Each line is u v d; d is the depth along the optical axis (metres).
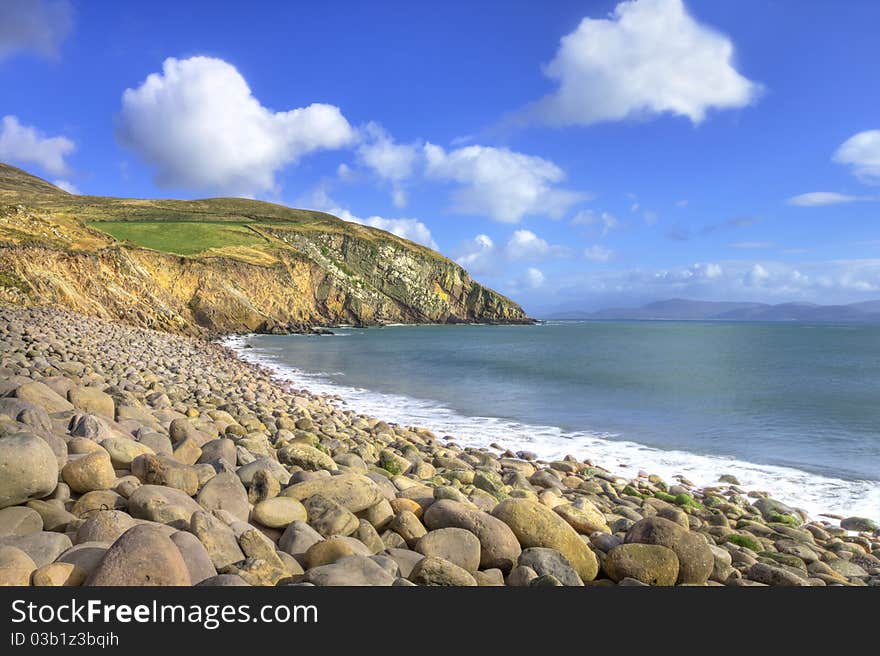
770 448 16.25
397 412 21.45
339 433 13.68
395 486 8.28
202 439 8.41
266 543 4.80
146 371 18.78
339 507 5.84
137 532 4.15
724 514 10.71
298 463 8.64
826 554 8.60
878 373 36.38
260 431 12.34
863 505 11.71
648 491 11.96
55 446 5.72
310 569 4.61
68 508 5.15
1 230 44.59
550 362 43.50
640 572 5.85
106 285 49.72
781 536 9.46
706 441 17.06
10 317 26.53
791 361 46.34
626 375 34.50
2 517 4.52
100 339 28.16
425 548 5.48
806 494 12.34
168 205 144.50
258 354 48.56
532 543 5.95
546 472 12.09
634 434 17.95
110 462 5.73
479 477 10.32
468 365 40.62
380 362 42.62
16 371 12.87
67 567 3.99
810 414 21.52
